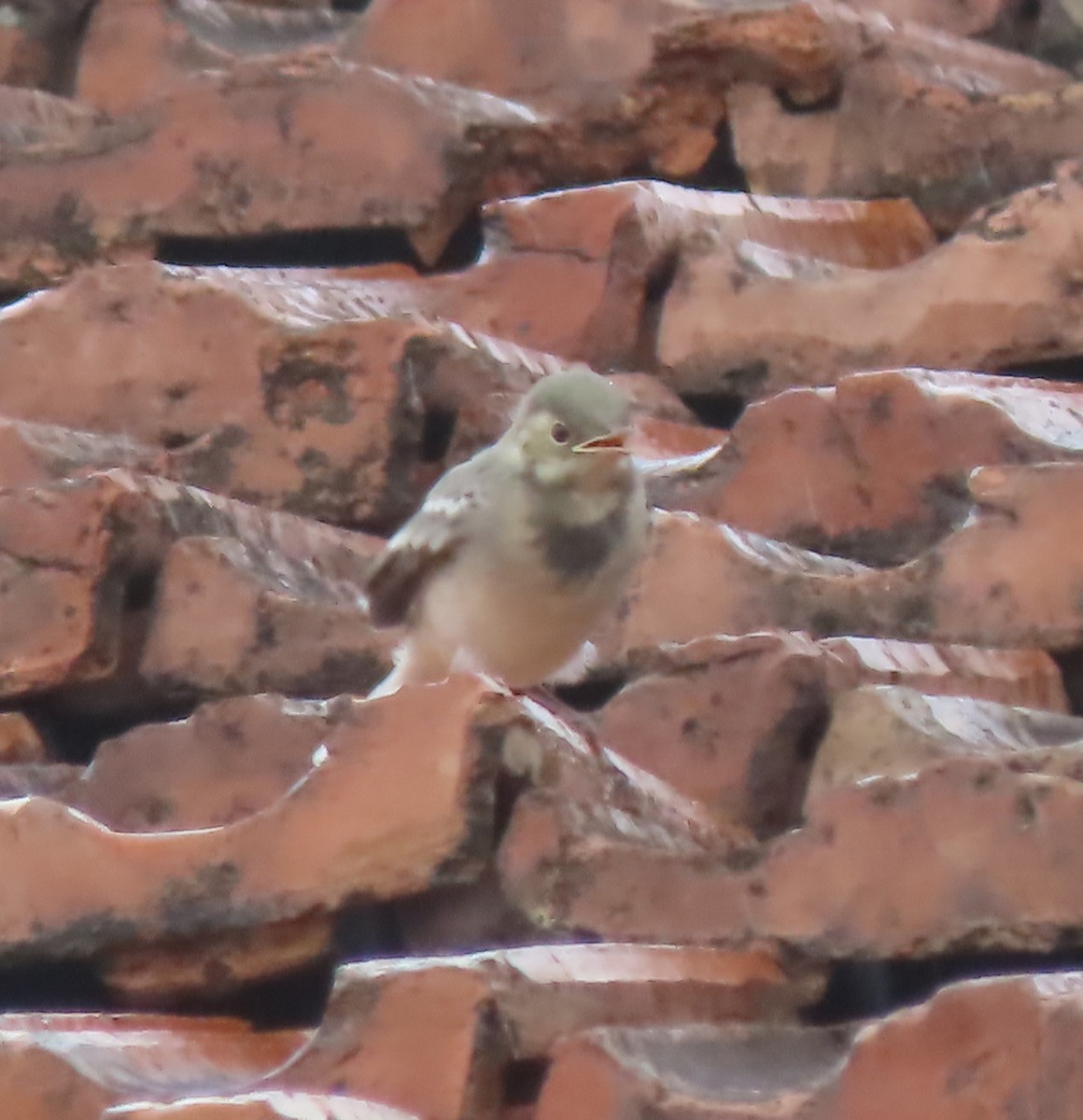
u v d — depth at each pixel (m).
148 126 12.80
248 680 10.40
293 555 10.77
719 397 11.75
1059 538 9.61
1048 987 7.03
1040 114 12.05
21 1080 8.23
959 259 11.34
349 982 7.92
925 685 9.38
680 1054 7.83
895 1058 7.19
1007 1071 7.00
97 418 11.55
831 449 10.55
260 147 12.55
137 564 10.47
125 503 10.35
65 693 10.48
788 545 10.48
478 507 10.19
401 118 12.45
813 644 9.41
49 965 9.20
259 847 8.83
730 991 8.27
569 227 11.91
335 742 8.78
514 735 8.66
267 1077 7.95
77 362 11.63
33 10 13.79
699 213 11.88
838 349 11.49
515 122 12.60
